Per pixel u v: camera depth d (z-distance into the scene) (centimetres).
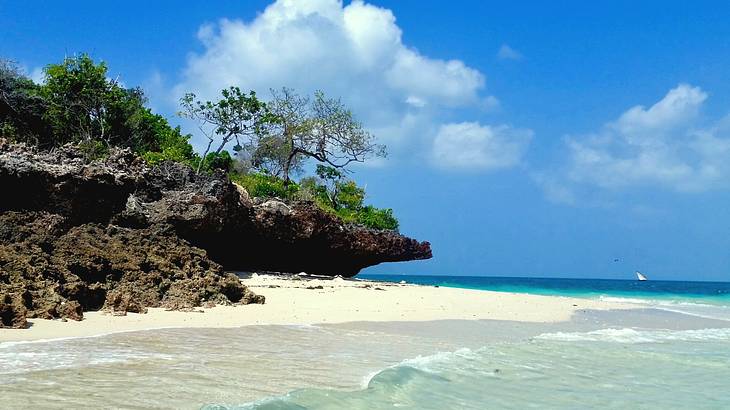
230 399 709
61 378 764
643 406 866
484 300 2494
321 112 5016
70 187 1800
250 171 4728
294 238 3275
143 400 679
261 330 1329
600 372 1105
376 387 820
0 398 656
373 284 3070
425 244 4809
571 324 1912
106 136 3481
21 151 1839
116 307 1494
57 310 1319
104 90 3528
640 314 2412
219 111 4291
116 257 1698
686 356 1327
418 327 1572
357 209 5162
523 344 1377
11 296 1247
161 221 2202
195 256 1912
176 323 1366
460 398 830
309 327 1427
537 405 832
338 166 5166
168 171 2655
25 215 1666
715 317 2461
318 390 769
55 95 3325
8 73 3094
